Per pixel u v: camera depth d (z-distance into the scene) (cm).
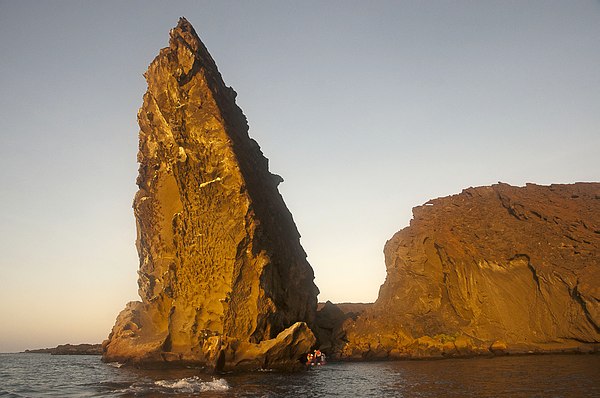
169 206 5503
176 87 5231
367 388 3134
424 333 5812
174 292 5119
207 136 5069
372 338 5844
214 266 4866
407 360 5297
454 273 5997
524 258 5588
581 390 2698
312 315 5916
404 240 6506
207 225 4962
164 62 5378
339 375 3931
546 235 5700
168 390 3112
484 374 3591
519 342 5381
